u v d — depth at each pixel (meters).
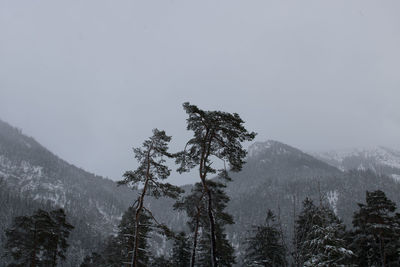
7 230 29.83
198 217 22.70
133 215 28.53
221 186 22.06
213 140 20.33
